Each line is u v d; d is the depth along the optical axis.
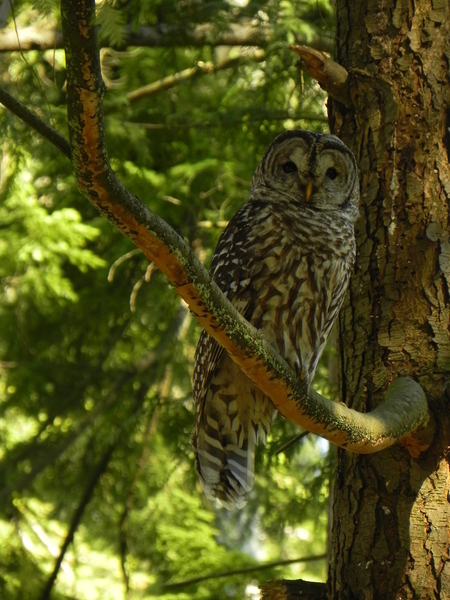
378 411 6.76
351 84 8.13
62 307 17.06
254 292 8.15
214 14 12.20
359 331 7.70
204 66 13.94
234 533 19.91
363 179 7.98
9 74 13.95
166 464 17.45
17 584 16.98
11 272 16.41
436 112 7.84
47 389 17.41
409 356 7.43
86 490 16.52
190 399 15.95
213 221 15.73
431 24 8.00
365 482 7.29
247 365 5.99
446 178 7.73
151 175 14.94
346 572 7.20
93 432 17.00
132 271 16.70
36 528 19.66
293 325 8.20
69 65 4.34
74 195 16.34
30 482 15.99
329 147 8.30
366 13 8.20
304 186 8.23
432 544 6.99
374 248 7.78
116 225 5.02
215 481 8.50
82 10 4.20
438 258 7.57
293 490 16.06
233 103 13.53
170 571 16.23
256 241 8.17
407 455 7.21
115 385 16.34
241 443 8.55
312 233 8.09
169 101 15.60
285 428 13.26
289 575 15.80
